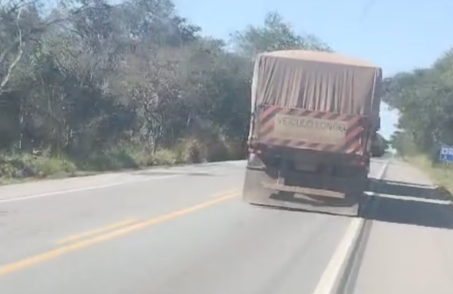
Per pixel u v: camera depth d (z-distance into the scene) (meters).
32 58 34.41
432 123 77.62
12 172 26.14
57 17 34.94
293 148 19.95
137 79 48.44
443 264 13.34
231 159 65.50
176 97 56.22
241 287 9.88
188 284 9.84
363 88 19.86
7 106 33.41
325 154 19.83
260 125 20.14
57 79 35.53
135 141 46.50
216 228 15.61
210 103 66.88
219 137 65.69
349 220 19.41
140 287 9.45
